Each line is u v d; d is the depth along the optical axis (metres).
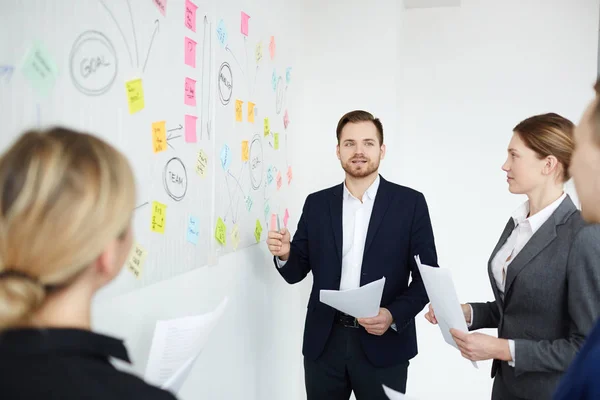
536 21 3.10
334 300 1.62
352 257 1.99
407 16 3.27
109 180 0.58
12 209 0.53
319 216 2.08
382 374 1.87
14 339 0.52
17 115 0.82
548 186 1.42
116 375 0.55
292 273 2.08
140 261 1.20
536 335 1.34
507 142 3.17
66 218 0.54
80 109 0.97
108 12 1.05
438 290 1.45
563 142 1.36
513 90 3.15
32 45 0.85
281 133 2.50
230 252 1.82
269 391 2.35
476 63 3.19
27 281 0.52
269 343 2.34
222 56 1.70
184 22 1.40
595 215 0.88
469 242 3.24
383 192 2.02
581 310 1.22
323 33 2.89
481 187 3.21
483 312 1.67
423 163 3.28
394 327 1.86
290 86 2.67
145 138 1.20
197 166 1.50
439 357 3.25
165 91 1.30
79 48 0.96
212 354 1.68
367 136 2.00
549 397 1.29
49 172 0.54
